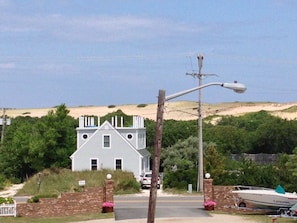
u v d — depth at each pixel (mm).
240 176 57469
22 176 82312
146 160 78750
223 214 45812
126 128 77000
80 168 74250
